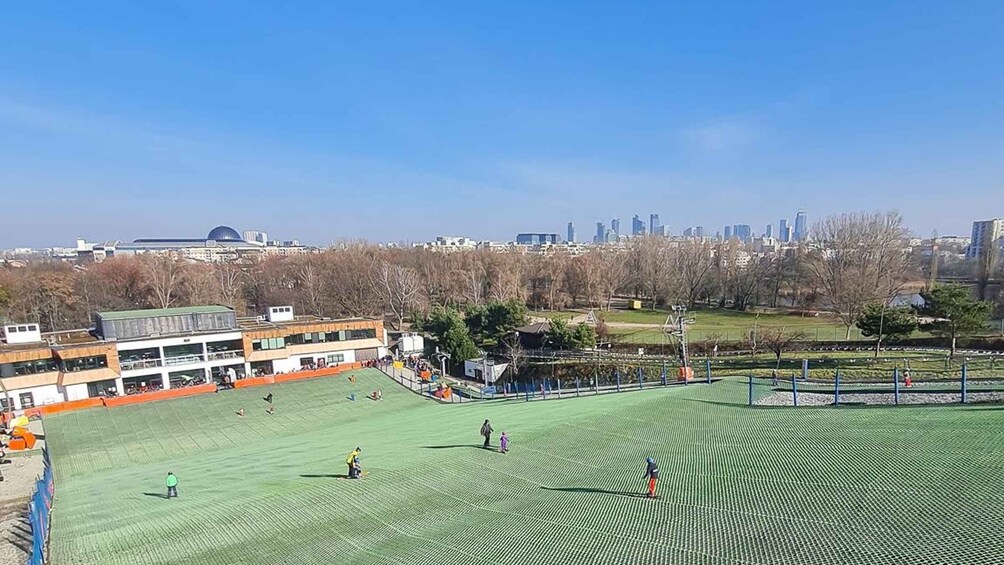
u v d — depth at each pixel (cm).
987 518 1580
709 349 7069
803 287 11494
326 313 11781
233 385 6366
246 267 14225
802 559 1477
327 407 5881
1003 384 3825
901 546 1474
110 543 2069
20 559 2261
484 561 1705
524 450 2939
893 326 5841
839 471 2153
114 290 11069
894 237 9312
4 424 5175
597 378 6281
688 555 1593
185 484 3177
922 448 2319
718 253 12556
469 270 12375
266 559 1848
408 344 8288
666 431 3114
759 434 2866
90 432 5106
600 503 2108
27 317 9856
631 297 14512
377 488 2492
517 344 7575
